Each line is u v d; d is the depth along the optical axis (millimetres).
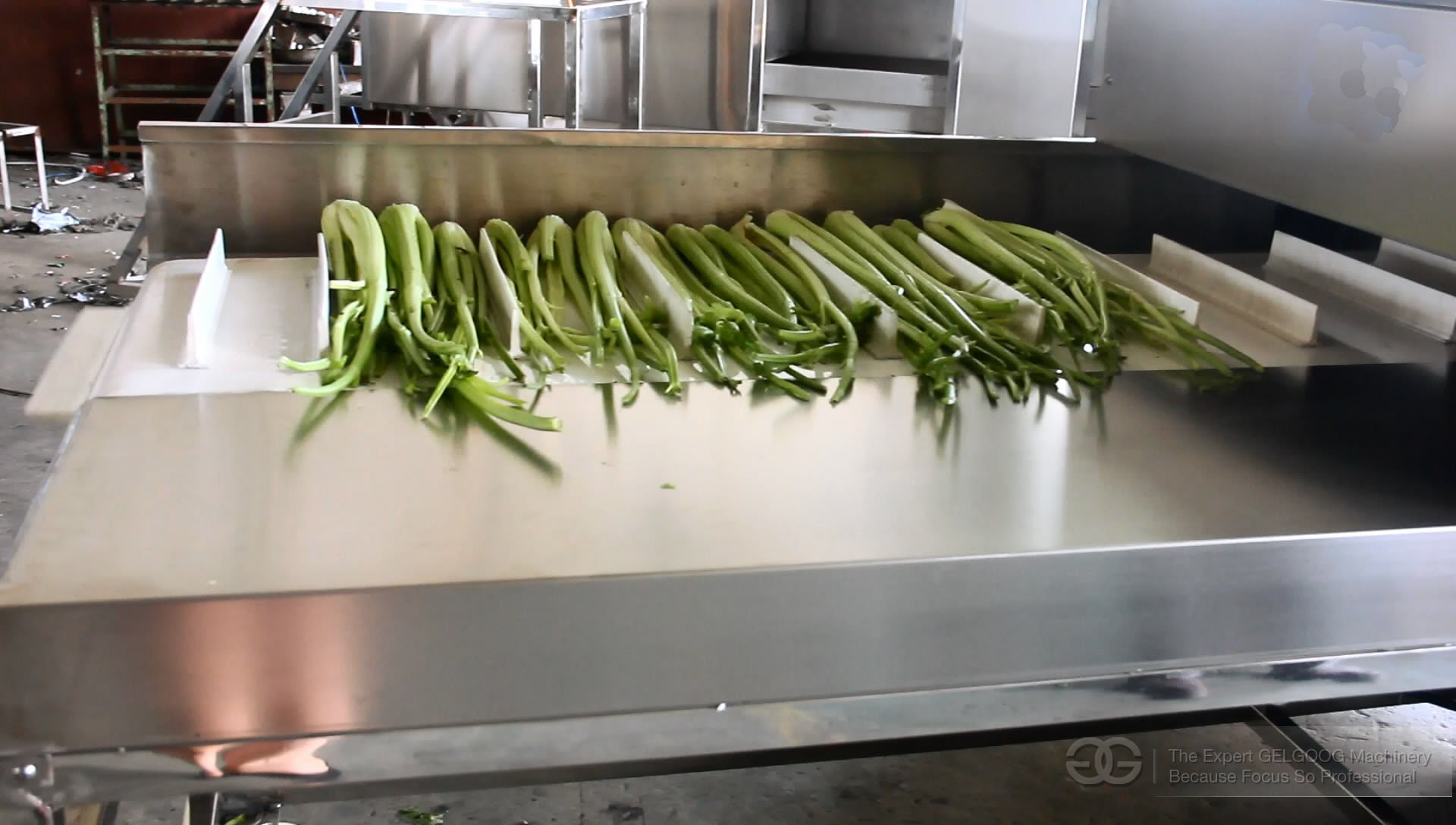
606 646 965
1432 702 1717
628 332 1495
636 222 1885
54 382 1425
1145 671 1063
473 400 1289
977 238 1878
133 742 910
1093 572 1033
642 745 987
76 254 4699
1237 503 1158
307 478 1114
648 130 1928
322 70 4176
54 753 901
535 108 4004
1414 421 1381
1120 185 2129
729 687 991
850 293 1630
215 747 919
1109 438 1301
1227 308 1792
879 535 1063
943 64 4148
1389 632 1098
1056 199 2121
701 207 2002
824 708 1007
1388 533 1070
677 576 966
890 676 1017
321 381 1339
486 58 4289
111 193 5801
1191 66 1731
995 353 1472
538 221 1953
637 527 1058
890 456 1230
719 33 3891
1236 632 1067
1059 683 1049
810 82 3838
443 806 1962
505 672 954
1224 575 1053
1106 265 1853
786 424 1294
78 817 1140
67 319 3969
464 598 935
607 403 1319
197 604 896
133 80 6637
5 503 2840
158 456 1133
